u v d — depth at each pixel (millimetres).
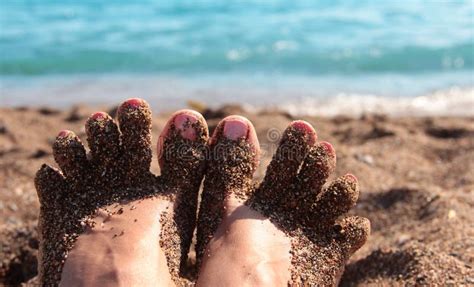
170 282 234
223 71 895
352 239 269
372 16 1229
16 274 305
